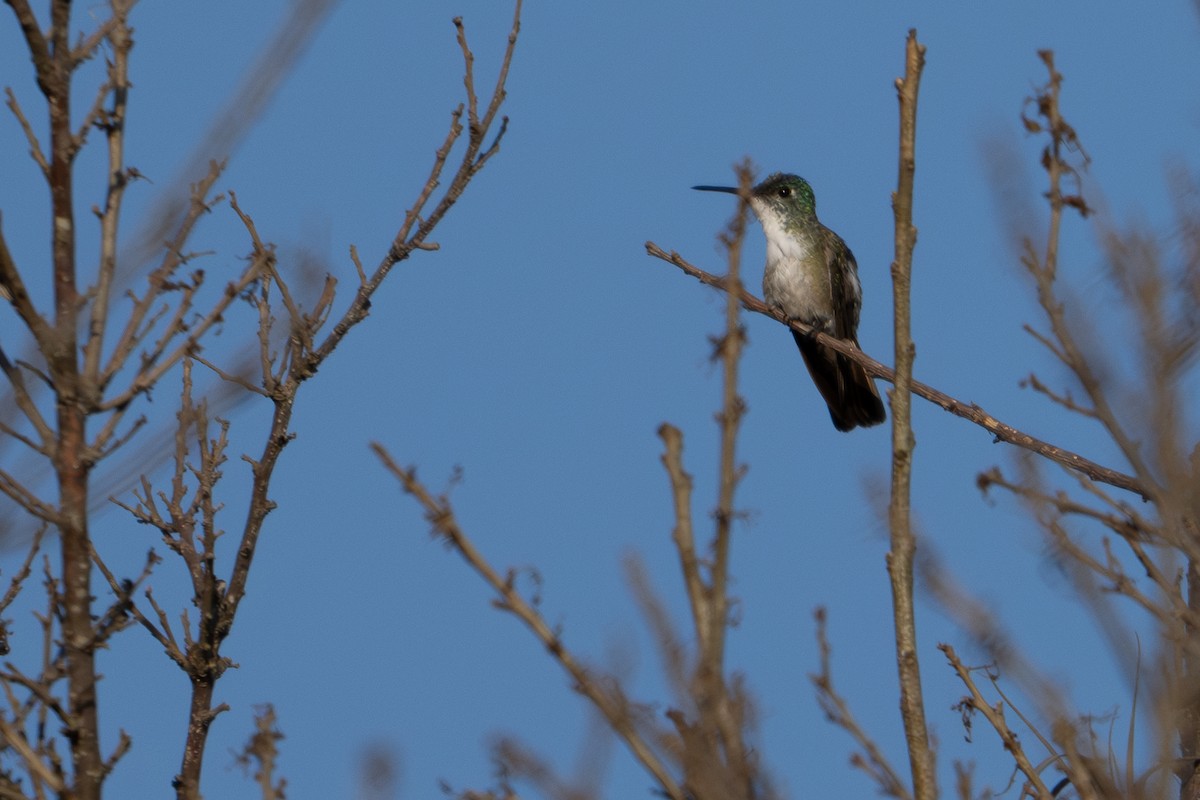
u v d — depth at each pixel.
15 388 7.09
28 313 7.01
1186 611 6.32
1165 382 6.35
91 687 7.07
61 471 6.99
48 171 7.25
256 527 10.47
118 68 7.40
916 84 6.41
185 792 9.14
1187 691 6.25
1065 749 6.37
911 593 6.06
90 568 7.11
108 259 7.12
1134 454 6.36
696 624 4.95
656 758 5.00
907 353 6.25
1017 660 6.47
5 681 7.01
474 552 5.16
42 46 7.27
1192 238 6.44
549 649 5.12
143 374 7.18
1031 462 6.76
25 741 6.75
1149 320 6.36
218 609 9.95
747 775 4.83
